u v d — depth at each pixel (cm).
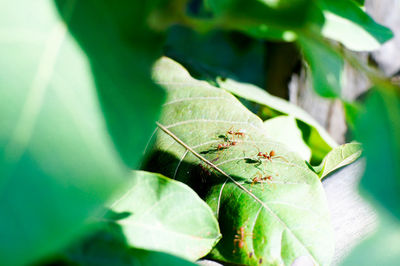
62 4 24
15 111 19
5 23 21
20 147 18
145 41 27
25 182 17
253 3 30
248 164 34
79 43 23
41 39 22
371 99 29
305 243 32
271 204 33
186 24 30
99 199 19
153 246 30
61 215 18
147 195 31
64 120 20
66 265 27
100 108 22
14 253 16
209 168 34
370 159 28
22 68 20
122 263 28
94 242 28
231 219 33
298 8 30
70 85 21
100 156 20
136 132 24
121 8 26
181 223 30
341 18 34
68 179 19
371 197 27
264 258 32
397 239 26
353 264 26
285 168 34
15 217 17
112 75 25
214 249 33
